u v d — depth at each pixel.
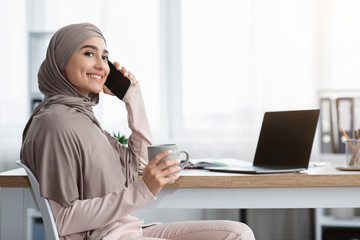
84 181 1.27
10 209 1.47
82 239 1.25
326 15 3.19
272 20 3.22
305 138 1.59
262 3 3.23
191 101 3.31
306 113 1.62
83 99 1.41
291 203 1.45
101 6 3.32
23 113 3.34
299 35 3.20
